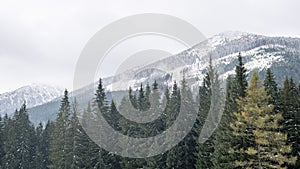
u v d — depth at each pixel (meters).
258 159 34.69
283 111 40.06
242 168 35.75
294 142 38.50
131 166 52.34
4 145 74.06
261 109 35.03
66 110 64.44
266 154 34.69
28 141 76.44
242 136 37.03
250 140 37.00
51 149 67.25
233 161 37.44
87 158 54.94
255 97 35.31
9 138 73.50
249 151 33.91
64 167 60.06
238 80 41.38
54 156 64.12
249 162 34.78
